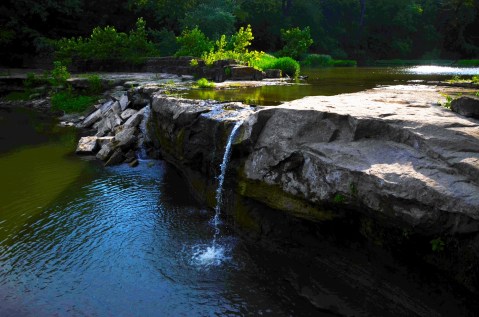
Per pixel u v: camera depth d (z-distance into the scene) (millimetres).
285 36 33344
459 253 4086
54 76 19719
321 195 5109
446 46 54719
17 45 31109
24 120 16766
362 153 4926
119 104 14555
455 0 49969
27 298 5340
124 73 22172
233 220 6926
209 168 7688
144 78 18844
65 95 18938
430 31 56250
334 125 5504
